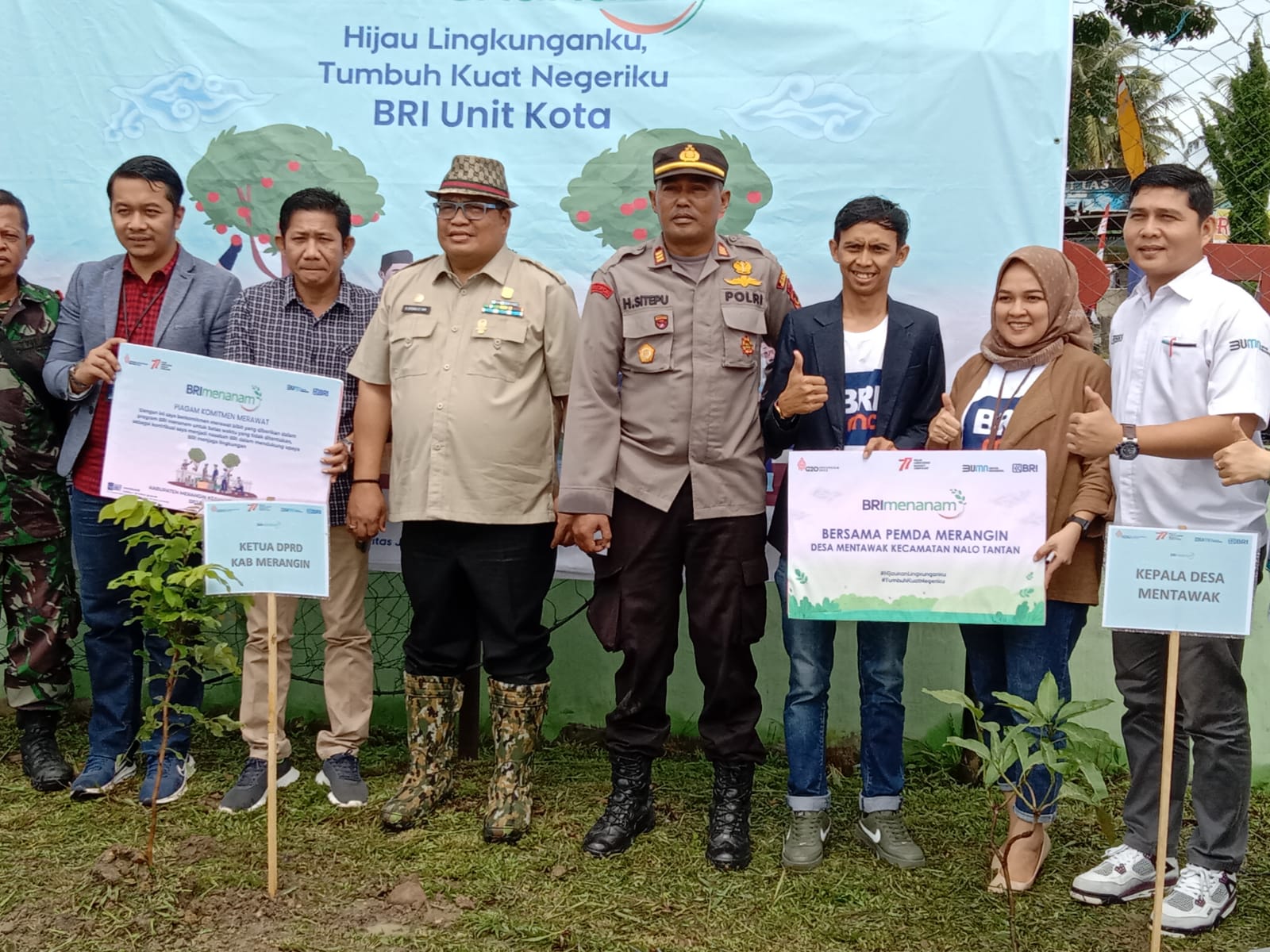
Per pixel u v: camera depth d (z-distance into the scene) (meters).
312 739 3.67
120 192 3.00
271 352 3.06
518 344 2.84
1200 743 2.50
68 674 3.33
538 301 2.88
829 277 3.34
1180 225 2.43
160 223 3.04
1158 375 2.48
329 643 3.18
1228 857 2.51
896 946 2.38
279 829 2.93
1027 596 2.47
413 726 3.03
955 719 3.52
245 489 2.87
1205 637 2.41
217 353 3.14
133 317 3.13
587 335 2.74
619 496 2.76
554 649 3.71
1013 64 3.20
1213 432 2.34
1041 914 2.53
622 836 2.82
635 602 2.75
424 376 2.85
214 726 2.68
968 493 2.50
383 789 3.24
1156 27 3.34
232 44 3.44
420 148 3.43
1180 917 2.45
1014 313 2.57
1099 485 2.49
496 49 3.39
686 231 2.66
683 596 3.62
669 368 2.69
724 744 2.77
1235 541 2.17
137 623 3.23
